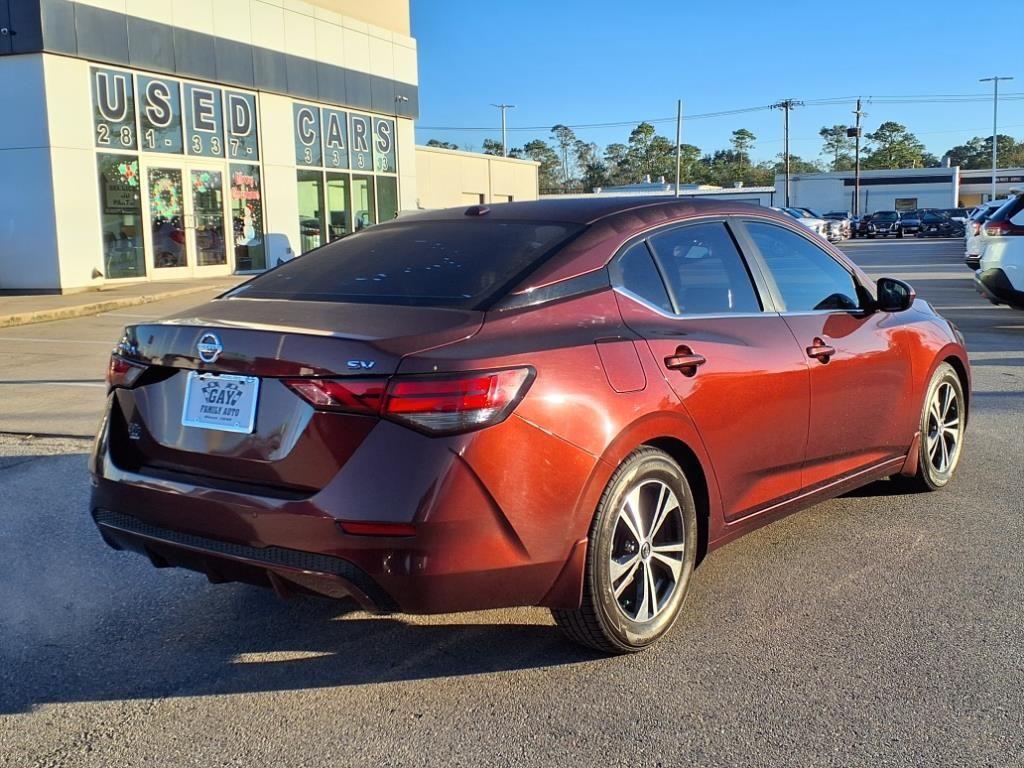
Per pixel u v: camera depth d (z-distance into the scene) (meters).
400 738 2.98
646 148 119.81
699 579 4.25
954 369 5.56
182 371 3.29
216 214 20.66
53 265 16.83
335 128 24.31
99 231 17.58
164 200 19.20
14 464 6.15
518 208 4.09
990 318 13.45
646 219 3.87
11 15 16.19
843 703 3.14
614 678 3.34
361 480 2.91
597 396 3.22
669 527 3.62
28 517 5.14
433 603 2.96
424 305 3.32
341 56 24.19
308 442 2.98
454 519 2.91
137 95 18.34
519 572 3.06
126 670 3.46
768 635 3.67
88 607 4.03
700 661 3.46
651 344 3.51
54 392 8.52
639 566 3.47
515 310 3.25
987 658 3.45
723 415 3.73
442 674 3.40
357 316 3.24
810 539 4.75
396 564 2.90
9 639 3.72
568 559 3.17
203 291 17.98
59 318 14.38
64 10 16.53
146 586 4.26
